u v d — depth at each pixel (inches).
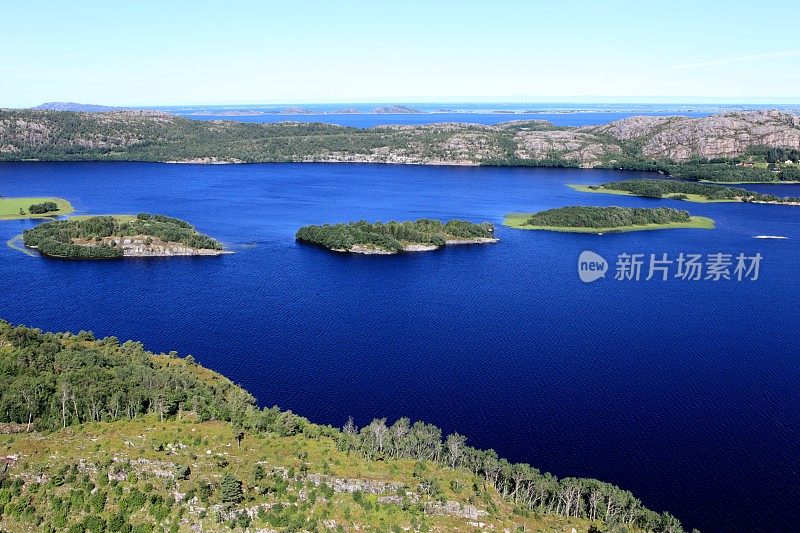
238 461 5073.8
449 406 6963.6
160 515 4510.3
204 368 7465.6
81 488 4635.8
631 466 5905.5
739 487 5615.2
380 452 5585.6
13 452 4923.7
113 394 5757.9
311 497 4795.8
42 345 6550.2
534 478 5300.2
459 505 4899.1
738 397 7190.0
